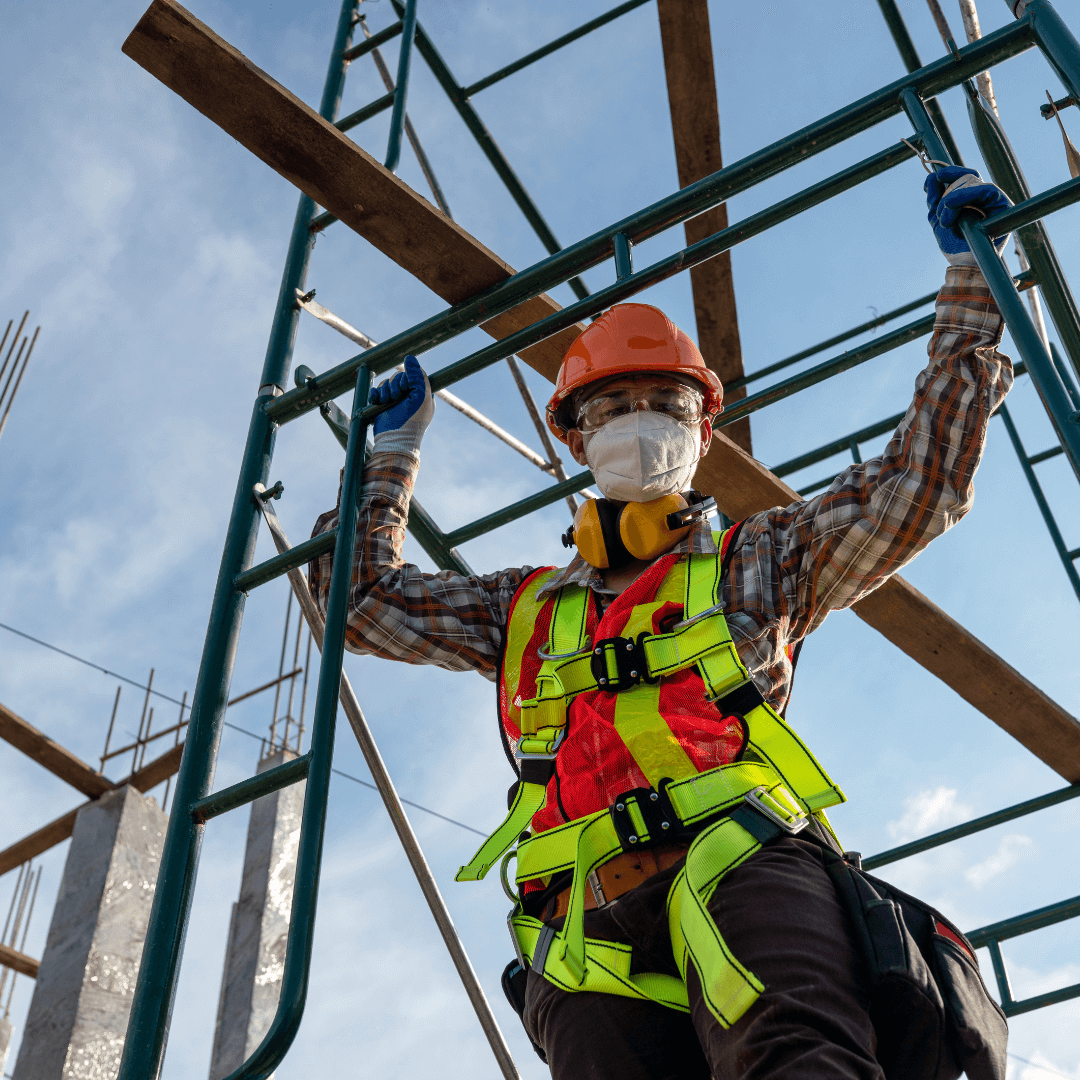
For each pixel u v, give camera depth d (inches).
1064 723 160.6
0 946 371.2
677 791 74.3
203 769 94.2
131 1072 77.0
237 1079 69.6
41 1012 294.5
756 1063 60.0
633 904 71.9
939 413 86.0
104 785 347.6
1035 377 74.5
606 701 81.1
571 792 78.7
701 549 90.5
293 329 133.2
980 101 142.2
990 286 80.8
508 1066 115.1
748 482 154.3
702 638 81.9
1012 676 157.8
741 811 72.3
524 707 85.4
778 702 89.0
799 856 71.1
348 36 177.6
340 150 119.9
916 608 152.6
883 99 101.7
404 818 117.3
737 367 190.1
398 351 121.0
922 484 85.4
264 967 264.1
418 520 150.3
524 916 79.2
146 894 327.3
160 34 114.7
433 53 195.0
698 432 101.9
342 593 95.7
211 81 117.6
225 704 100.1
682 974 70.4
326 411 142.4
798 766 77.2
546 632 90.9
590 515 94.5
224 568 109.0
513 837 79.4
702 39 176.7
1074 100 90.0
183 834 89.0
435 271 127.0
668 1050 71.1
